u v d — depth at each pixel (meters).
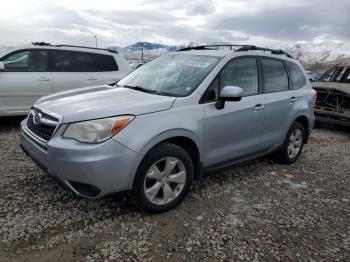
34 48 8.07
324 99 9.45
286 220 4.01
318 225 3.95
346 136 9.14
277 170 5.73
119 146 3.46
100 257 3.13
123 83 5.04
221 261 3.18
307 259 3.29
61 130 3.51
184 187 4.10
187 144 4.18
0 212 3.77
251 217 4.03
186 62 4.84
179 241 3.45
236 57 4.83
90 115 3.48
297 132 6.02
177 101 4.04
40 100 4.40
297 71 6.07
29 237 3.36
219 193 4.64
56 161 3.45
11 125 8.12
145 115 3.70
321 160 6.57
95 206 4.02
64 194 4.27
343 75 10.15
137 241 3.40
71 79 8.43
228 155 4.67
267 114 5.15
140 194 3.73
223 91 4.23
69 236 3.42
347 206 4.52
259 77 5.16
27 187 4.43
